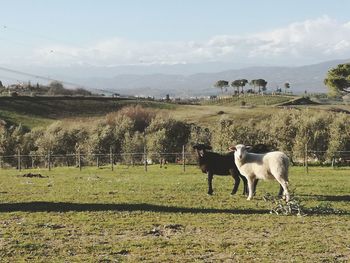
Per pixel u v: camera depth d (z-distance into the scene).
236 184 24.78
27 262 13.12
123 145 62.22
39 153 64.38
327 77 82.50
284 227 17.08
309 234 16.05
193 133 62.62
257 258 13.38
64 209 20.73
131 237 15.84
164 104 126.69
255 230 16.66
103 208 20.92
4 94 115.81
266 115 100.31
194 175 37.25
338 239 15.28
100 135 66.19
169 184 29.80
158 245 14.77
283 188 21.80
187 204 22.00
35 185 30.27
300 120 57.81
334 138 54.38
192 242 15.08
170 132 65.94
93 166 54.25
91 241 15.33
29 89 130.12
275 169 21.50
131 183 30.77
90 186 29.23
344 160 52.00
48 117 102.69
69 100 116.38
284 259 13.30
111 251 14.18
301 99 139.50
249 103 153.00
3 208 21.12
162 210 20.44
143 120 76.00
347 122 56.25
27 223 17.83
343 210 20.39
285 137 57.34
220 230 16.69
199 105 131.75
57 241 15.32
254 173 22.56
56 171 44.91
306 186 28.36
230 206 21.41
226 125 59.66
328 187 27.91
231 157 24.84
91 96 124.44
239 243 14.98
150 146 59.97
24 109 105.50
